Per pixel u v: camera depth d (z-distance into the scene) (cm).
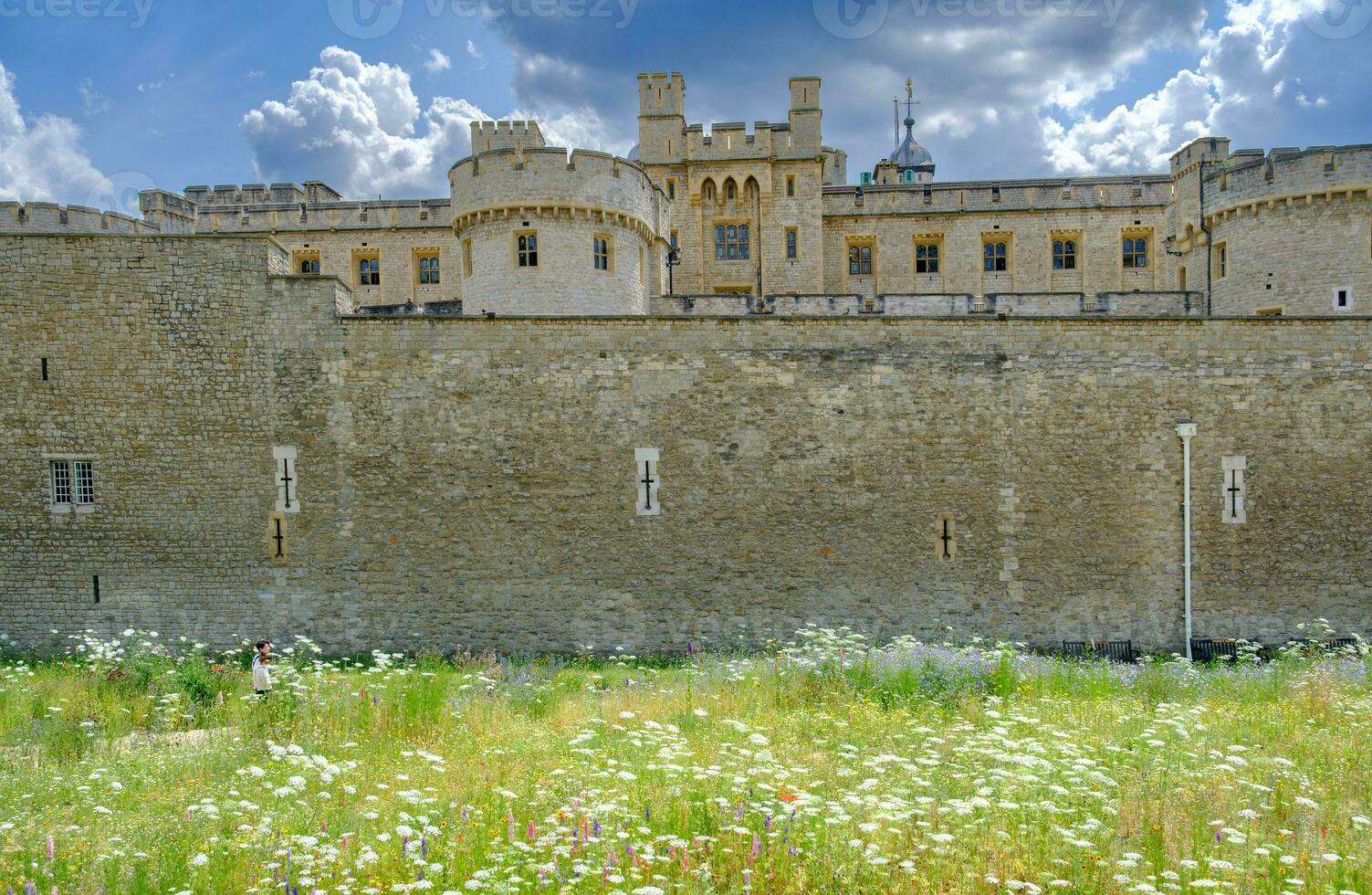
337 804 1102
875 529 2294
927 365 2305
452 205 2828
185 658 2056
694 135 3809
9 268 2233
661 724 1416
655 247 3125
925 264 3909
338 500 2259
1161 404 2302
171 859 922
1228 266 2733
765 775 1135
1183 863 858
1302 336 2303
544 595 2277
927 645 2239
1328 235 2564
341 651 2259
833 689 1650
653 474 2288
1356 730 1402
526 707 1616
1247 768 1202
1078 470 2297
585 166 2694
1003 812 1001
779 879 891
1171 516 2297
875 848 881
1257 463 2302
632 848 884
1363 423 2303
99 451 2242
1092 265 3781
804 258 3806
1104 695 1653
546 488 2278
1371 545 2294
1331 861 908
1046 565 2294
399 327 2267
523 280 2680
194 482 2250
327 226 3884
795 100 3822
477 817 1029
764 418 2294
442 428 2269
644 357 2288
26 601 2245
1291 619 2289
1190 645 2247
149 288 2245
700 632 2284
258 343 2258
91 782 1205
